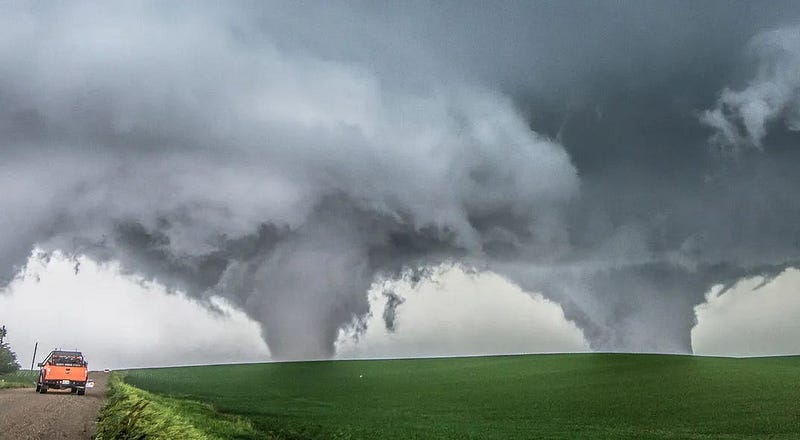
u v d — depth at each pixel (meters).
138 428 19.72
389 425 48.25
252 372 126.38
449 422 52.91
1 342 113.38
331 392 86.88
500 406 67.62
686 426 52.19
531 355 130.00
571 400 70.88
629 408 63.44
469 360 128.25
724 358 106.44
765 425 51.59
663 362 102.69
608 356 116.50
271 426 39.34
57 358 43.28
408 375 107.19
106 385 62.25
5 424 21.34
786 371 85.56
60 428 20.92
